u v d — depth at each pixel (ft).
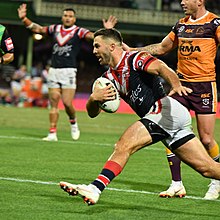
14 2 270.67
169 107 56.54
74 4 281.54
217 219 58.65
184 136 56.95
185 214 60.03
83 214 57.93
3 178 74.28
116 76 57.11
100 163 90.48
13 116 175.22
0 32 82.17
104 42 56.44
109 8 283.59
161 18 287.69
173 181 68.03
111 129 150.92
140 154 101.71
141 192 69.67
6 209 58.65
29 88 229.45
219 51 307.58
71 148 106.01
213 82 68.90
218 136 145.28
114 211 59.67
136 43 324.39
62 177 77.25
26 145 106.83
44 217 56.18
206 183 77.56
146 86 56.85
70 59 111.86
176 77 54.65
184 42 69.41
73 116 116.88
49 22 278.87
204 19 68.90
